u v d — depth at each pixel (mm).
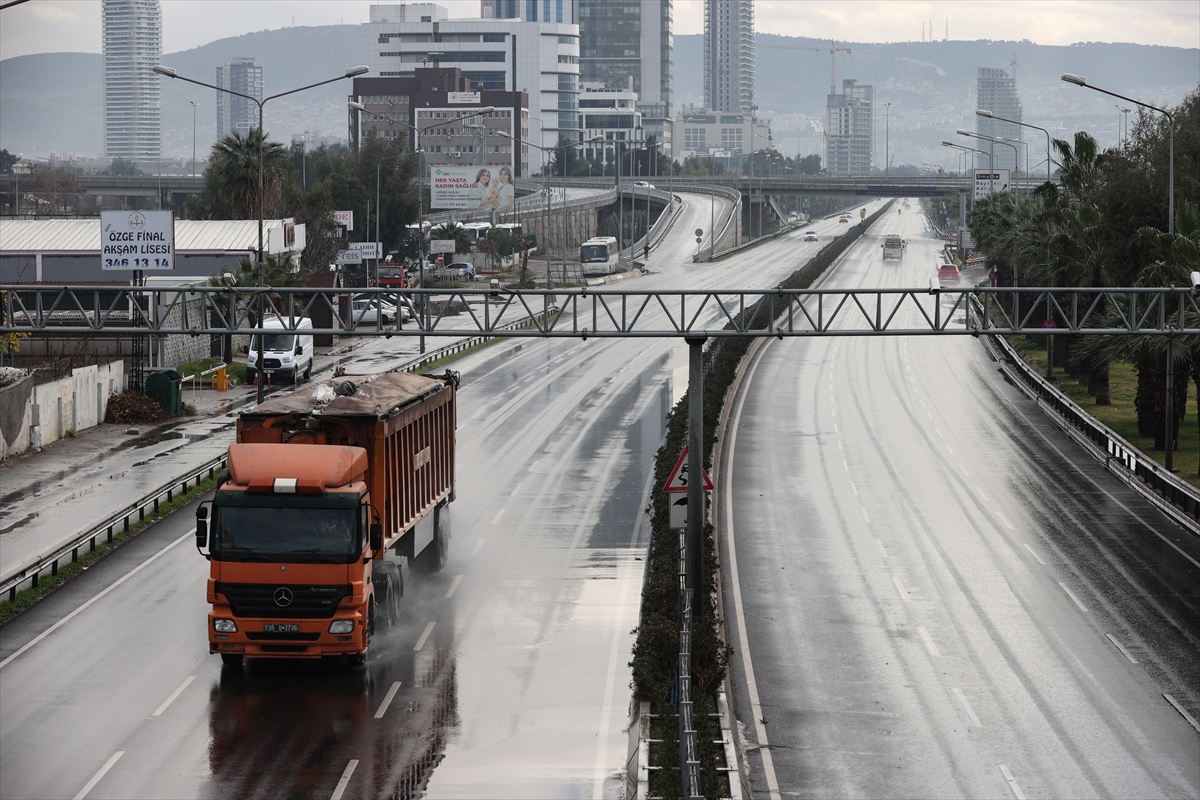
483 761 51500
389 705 58000
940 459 125500
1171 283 111000
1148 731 57469
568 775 50156
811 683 63812
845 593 80250
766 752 54812
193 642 67688
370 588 62781
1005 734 57031
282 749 52562
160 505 100000
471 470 117625
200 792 48000
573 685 61094
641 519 98250
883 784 51375
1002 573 84875
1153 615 75562
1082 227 148375
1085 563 87500
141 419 140500
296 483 59750
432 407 78625
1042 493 110250
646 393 167250
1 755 51719
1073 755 54625
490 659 65000
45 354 166375
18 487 106562
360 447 63719
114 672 62656
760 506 104688
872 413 153500
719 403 138500
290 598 59531
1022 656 68125
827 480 115125
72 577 80875
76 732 54438
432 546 81688
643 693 58406
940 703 61031
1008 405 160375
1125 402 159125
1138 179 136750
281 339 171250
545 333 79125
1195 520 96625
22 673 62469
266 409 66250
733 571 85312
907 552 90438
